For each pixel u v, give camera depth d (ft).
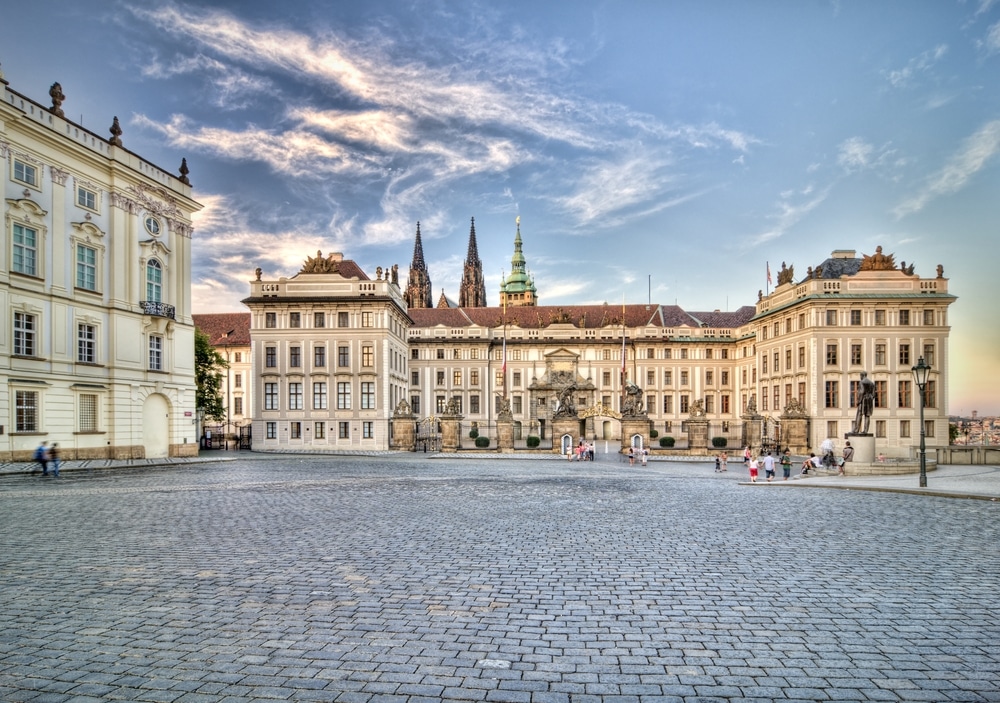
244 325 397.19
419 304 581.94
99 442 164.96
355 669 30.81
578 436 249.96
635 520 74.13
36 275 148.77
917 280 261.24
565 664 31.60
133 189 176.45
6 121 140.97
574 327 376.27
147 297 181.47
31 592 42.93
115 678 29.71
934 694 28.60
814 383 259.60
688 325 384.88
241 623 36.99
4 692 28.27
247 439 282.56
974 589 44.47
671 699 28.07
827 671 30.96
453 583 45.52
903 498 96.73
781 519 74.95
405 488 109.29
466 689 28.84
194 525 68.85
